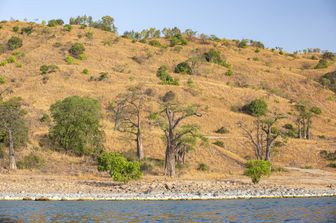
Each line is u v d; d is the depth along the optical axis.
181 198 39.34
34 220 28.17
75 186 45.47
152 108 95.50
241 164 70.06
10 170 55.78
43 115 79.31
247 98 115.94
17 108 71.81
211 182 51.62
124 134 74.81
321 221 29.08
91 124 68.69
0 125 61.97
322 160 79.00
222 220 29.08
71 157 65.19
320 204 37.00
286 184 52.94
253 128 95.88
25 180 48.47
